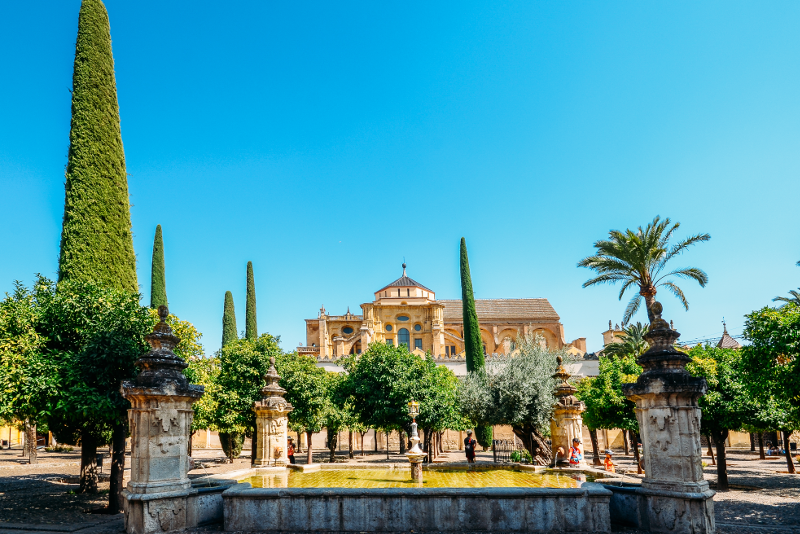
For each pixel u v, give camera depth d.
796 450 45.69
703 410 20.84
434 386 27.95
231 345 31.50
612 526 12.67
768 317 15.24
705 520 11.36
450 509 12.58
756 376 15.62
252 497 12.91
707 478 26.34
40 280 18.00
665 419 12.12
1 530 13.39
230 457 39.41
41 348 16.64
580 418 22.30
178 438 13.10
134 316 17.28
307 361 34.56
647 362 12.62
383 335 66.00
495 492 12.55
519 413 24.08
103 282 21.20
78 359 16.12
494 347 70.12
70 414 15.85
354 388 28.72
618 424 27.55
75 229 21.55
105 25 24.67
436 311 65.94
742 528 12.74
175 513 12.62
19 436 61.88
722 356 23.09
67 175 22.28
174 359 13.27
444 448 51.12
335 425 36.59
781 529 12.67
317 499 12.81
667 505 11.79
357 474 20.48
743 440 51.84
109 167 22.88
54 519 15.39
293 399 30.44
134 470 12.55
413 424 18.42
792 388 14.51
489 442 42.50
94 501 19.31
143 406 12.70
